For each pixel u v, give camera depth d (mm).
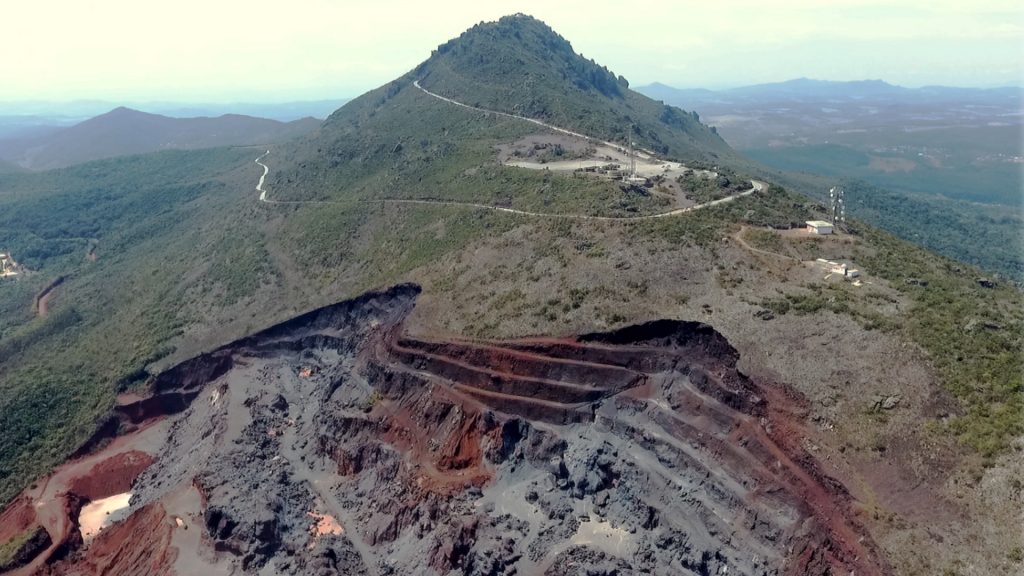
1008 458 55250
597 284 89938
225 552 81000
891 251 91562
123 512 97875
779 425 65688
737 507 63438
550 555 67312
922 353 66250
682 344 77625
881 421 62156
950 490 55719
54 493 102750
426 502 78500
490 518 72812
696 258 90188
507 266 103438
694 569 61438
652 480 69188
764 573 58406
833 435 62969
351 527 82812
